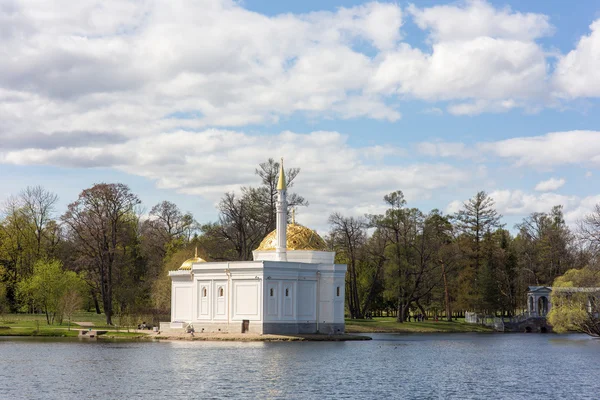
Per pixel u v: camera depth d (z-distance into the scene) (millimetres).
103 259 147750
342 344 115500
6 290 159750
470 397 66812
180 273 130000
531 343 127875
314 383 72125
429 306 186500
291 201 152750
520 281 180500
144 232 182500
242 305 121438
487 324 173250
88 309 185625
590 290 129000
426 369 85125
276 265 120750
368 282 182750
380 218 167750
